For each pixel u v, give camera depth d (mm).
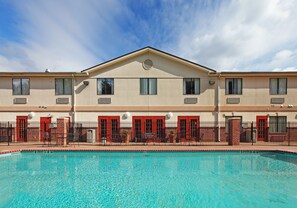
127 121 17578
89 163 11531
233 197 7195
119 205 6605
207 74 17703
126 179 9000
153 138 16594
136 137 17469
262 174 9602
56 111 17672
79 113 17672
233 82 17734
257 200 6953
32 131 17547
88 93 17781
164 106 17656
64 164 11328
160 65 17797
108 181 8750
